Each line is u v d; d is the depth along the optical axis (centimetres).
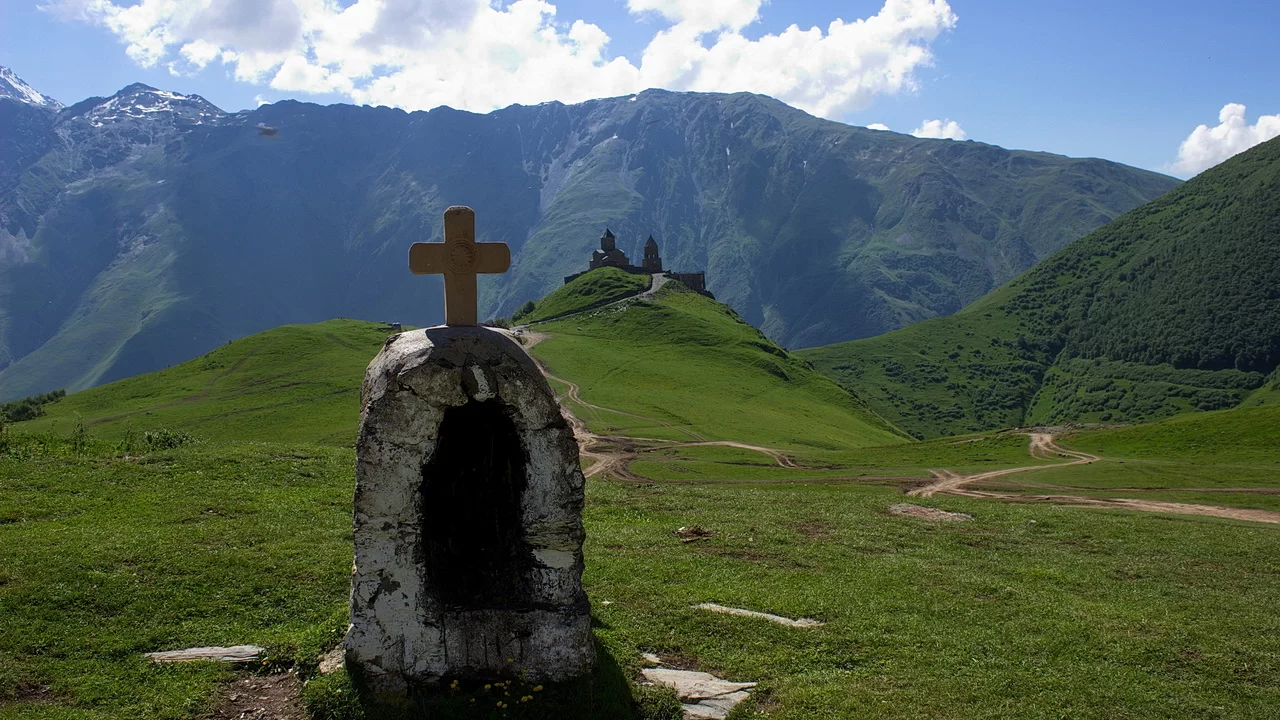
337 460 2327
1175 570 1762
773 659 1185
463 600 1073
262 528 1619
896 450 6272
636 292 16200
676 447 6600
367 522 1017
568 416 7956
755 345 13200
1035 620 1370
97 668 1086
